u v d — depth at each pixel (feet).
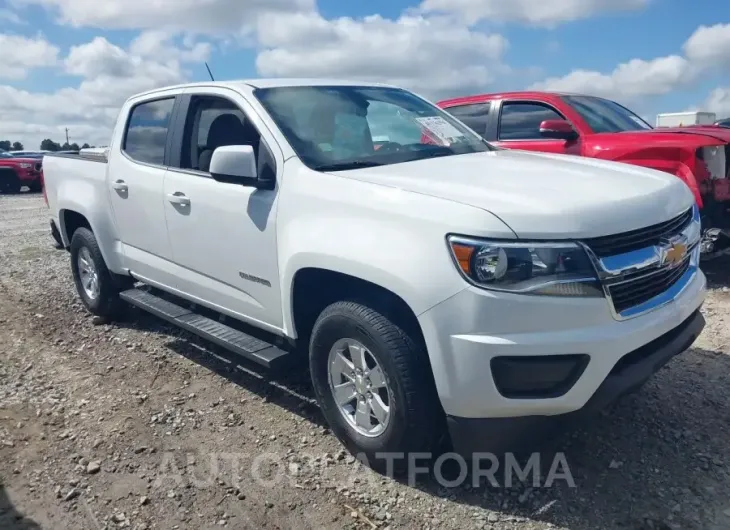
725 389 13.48
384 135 13.66
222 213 13.26
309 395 14.12
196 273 14.70
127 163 16.53
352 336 10.84
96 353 17.11
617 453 11.40
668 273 10.52
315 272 11.43
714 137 19.63
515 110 25.08
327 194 11.12
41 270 27.20
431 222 9.62
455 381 9.44
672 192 11.17
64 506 10.57
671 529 9.44
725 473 10.70
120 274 17.97
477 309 9.14
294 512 10.23
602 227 9.41
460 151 13.76
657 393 13.42
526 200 9.61
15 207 56.59
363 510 10.21
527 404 9.30
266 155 12.52
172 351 17.02
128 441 12.45
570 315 9.14
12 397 14.51
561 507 10.09
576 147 22.39
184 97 15.20
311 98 13.78
